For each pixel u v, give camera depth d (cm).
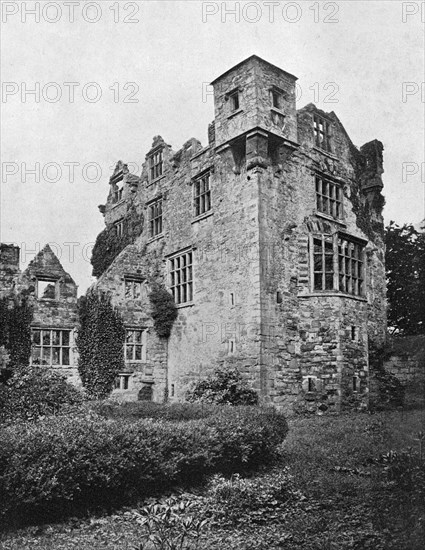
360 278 2567
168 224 2945
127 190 3416
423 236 2969
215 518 899
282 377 2272
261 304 2242
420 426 1065
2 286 2764
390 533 752
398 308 3016
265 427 1247
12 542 789
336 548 738
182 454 1056
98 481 926
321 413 2259
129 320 2809
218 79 2530
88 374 2661
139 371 2783
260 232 2286
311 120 2633
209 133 2672
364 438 1461
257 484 1008
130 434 998
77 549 769
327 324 2344
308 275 2425
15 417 1809
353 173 2862
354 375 2356
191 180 2767
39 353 2978
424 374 1514
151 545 767
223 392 2181
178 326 2778
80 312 2709
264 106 2356
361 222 2836
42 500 859
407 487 893
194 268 2678
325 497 973
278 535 814
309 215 2520
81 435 946
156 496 1014
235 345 2341
